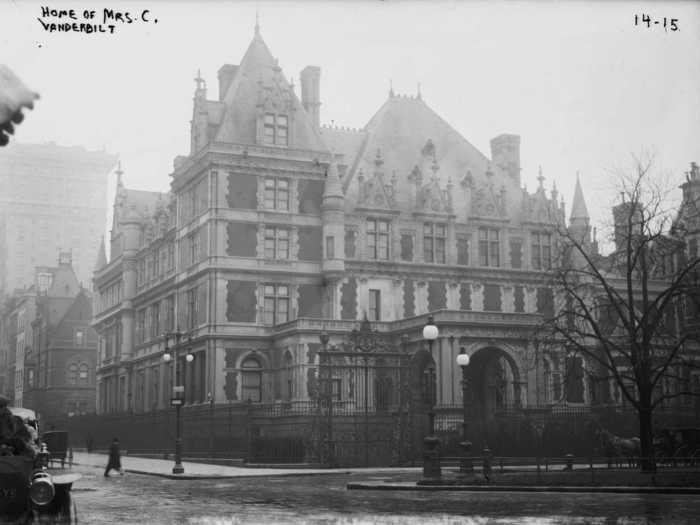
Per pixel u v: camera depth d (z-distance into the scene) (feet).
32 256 221.25
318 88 247.09
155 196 314.35
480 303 233.76
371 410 169.68
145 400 260.62
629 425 159.84
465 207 240.73
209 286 210.59
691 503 70.03
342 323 199.93
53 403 352.90
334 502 73.41
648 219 121.29
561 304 181.27
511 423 152.56
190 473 120.88
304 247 220.02
